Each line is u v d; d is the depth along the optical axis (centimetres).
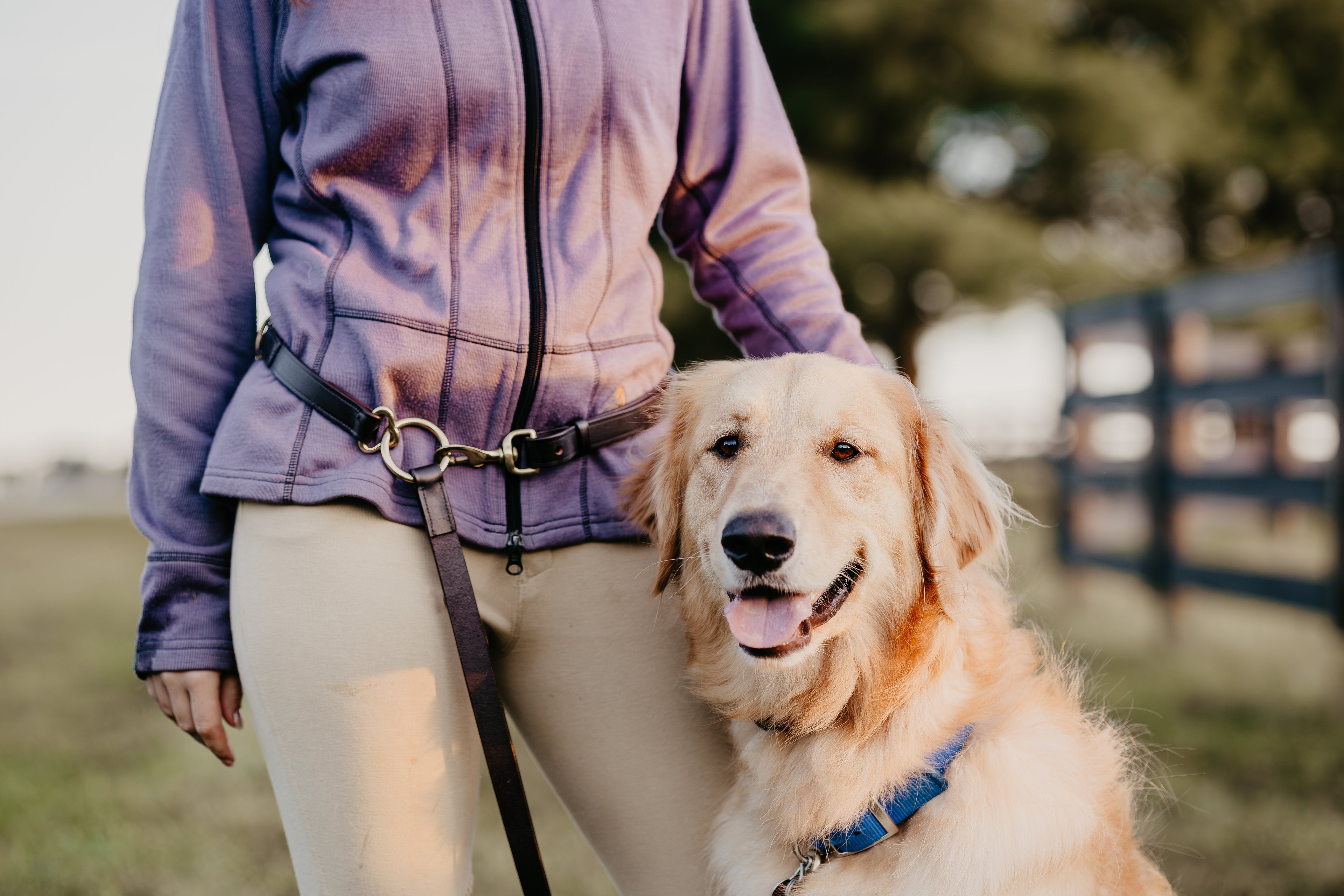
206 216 173
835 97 1619
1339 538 551
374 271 167
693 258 213
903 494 212
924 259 1537
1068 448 889
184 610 170
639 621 189
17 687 636
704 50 200
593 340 179
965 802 188
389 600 163
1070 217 1898
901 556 210
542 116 169
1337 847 362
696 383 223
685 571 207
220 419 175
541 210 174
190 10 175
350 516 163
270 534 163
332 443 163
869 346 227
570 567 181
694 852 191
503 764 164
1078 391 867
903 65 1606
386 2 164
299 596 161
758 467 200
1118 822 207
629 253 183
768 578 190
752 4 1616
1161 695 552
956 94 1616
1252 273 637
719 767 197
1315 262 573
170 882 354
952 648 206
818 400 205
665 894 190
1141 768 233
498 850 374
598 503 183
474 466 172
